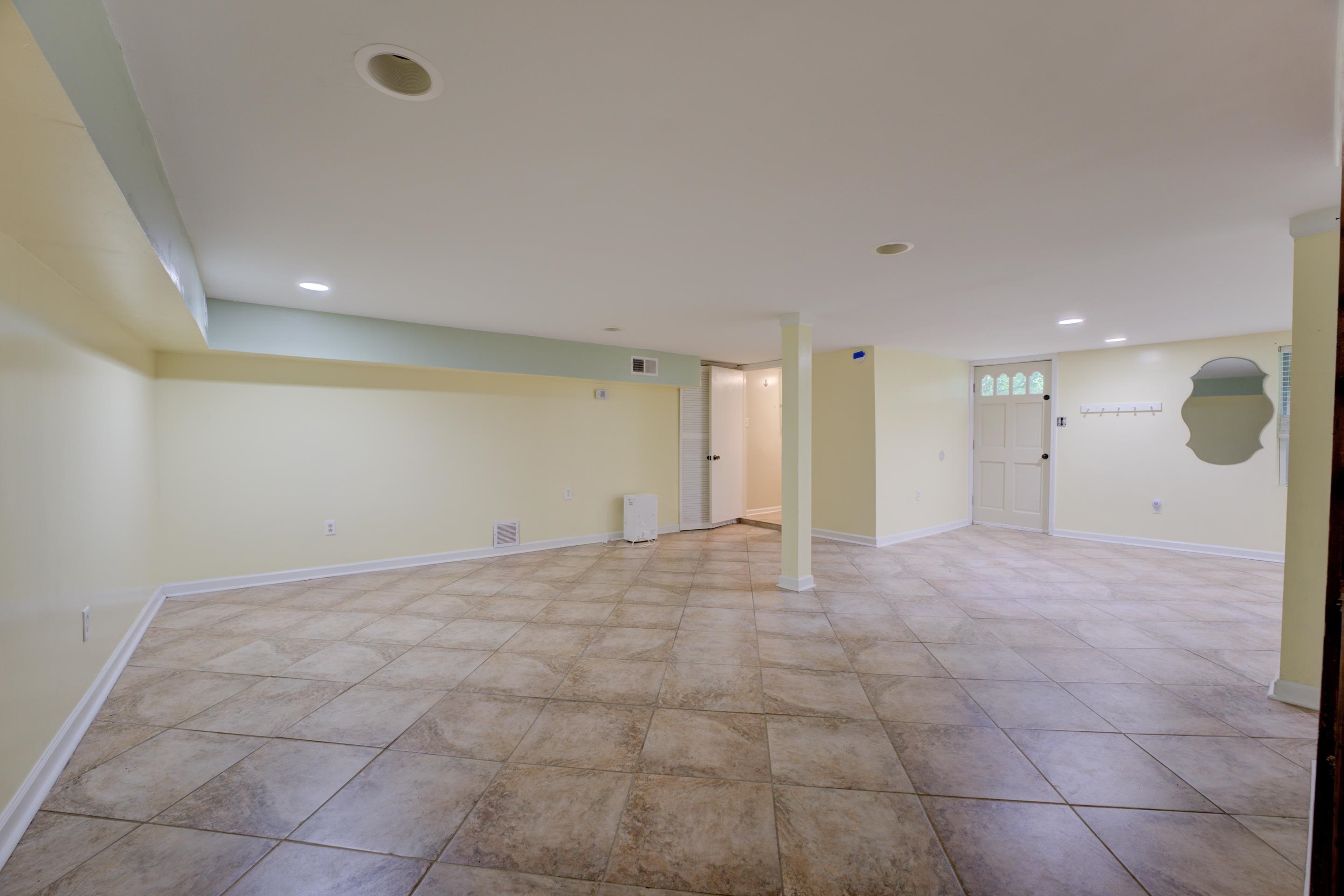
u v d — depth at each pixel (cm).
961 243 263
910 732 228
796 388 417
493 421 549
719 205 222
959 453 703
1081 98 150
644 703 252
